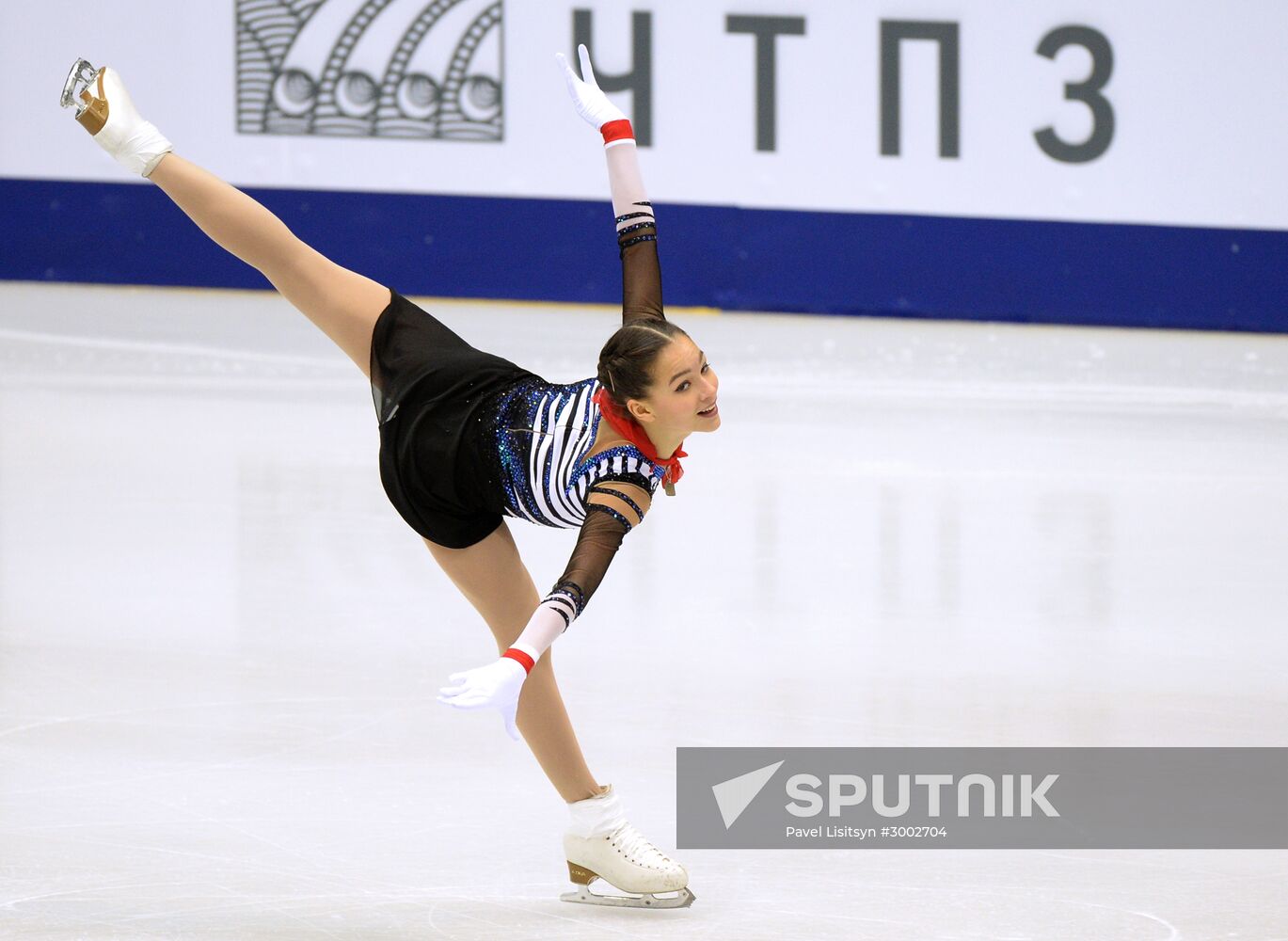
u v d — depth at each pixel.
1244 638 17.66
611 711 14.60
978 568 21.00
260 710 14.39
